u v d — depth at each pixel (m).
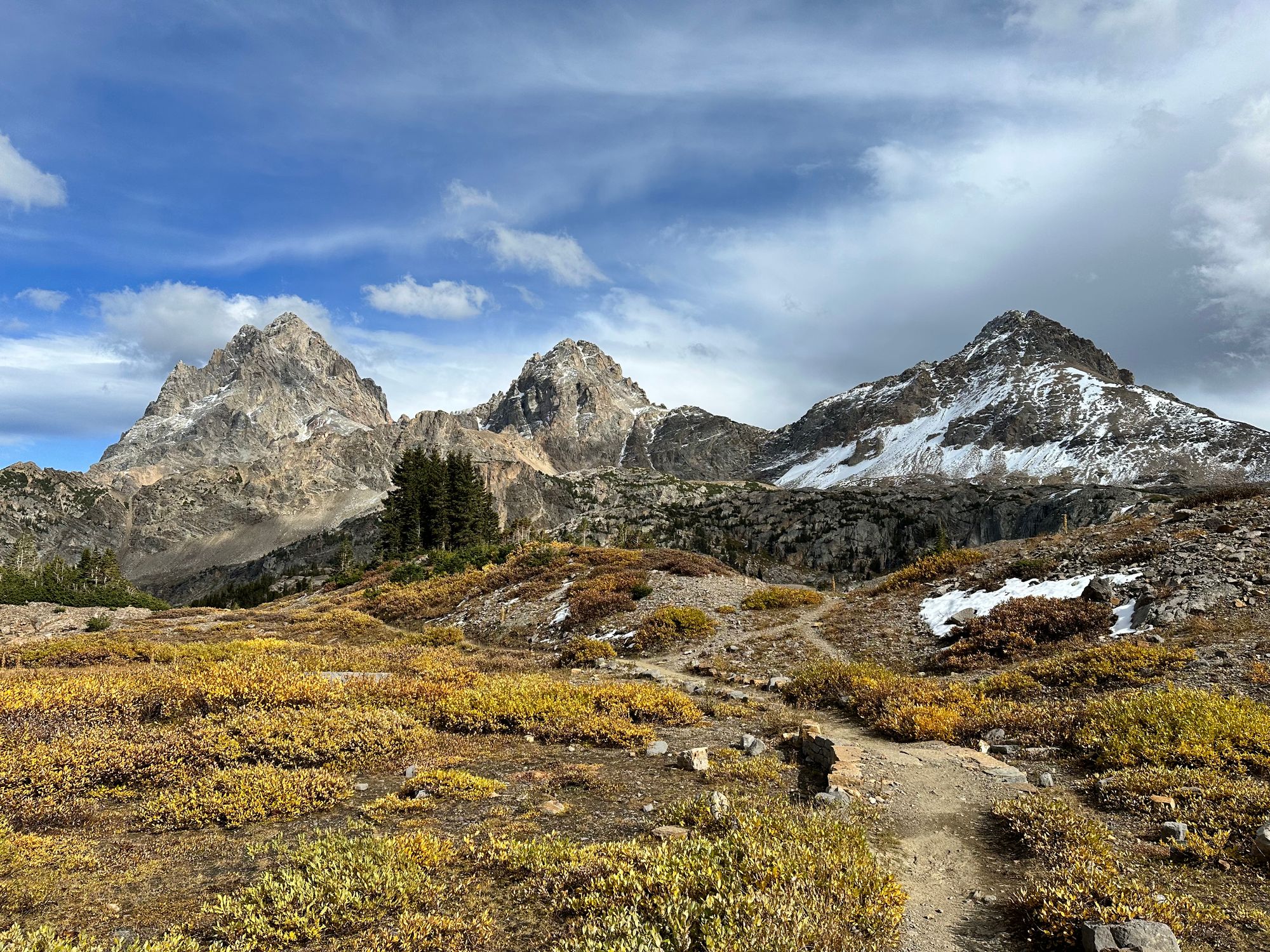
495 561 54.28
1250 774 9.98
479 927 6.11
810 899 6.27
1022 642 21.20
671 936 5.79
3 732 11.70
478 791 10.12
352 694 16.27
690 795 10.26
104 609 53.44
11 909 6.52
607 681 22.23
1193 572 20.83
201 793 9.70
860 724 16.23
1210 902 6.78
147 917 6.43
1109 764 11.14
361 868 6.94
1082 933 5.94
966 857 8.30
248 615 48.81
